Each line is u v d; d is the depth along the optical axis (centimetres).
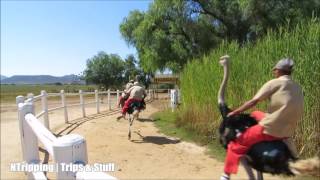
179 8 2797
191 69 1457
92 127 1411
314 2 2539
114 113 1981
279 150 503
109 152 1004
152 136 1238
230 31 2859
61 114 1928
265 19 2667
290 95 519
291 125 522
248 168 541
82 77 6506
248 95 1052
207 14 2906
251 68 1088
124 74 6744
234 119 552
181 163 899
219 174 808
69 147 378
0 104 3141
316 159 493
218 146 1064
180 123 1370
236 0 2772
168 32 2922
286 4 2647
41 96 1290
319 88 862
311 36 893
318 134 847
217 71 1208
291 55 930
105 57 6731
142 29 2898
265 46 1057
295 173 496
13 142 1191
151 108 2380
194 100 1340
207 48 2820
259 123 524
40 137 564
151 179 773
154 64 2931
